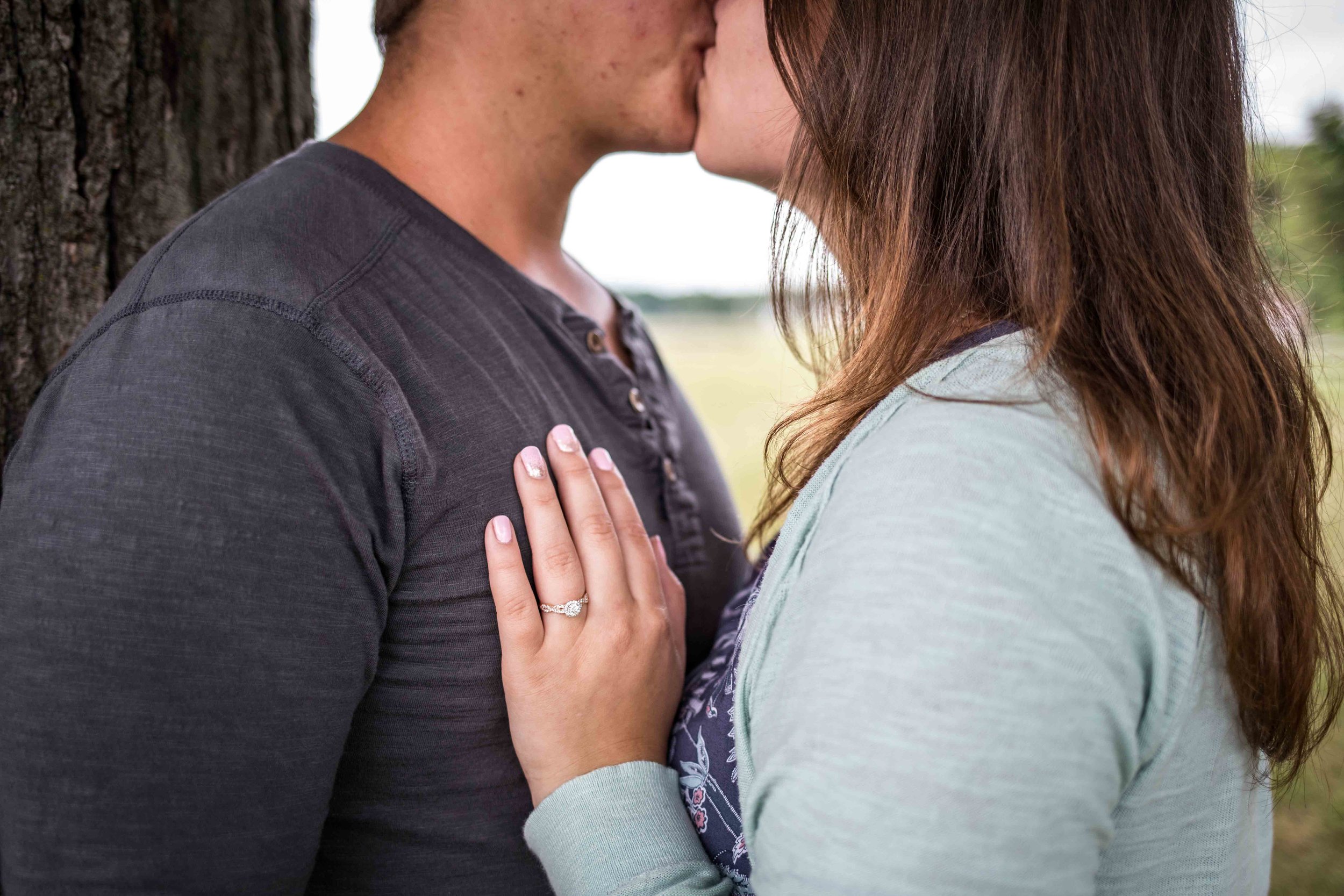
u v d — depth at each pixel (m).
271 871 0.68
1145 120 0.60
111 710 0.60
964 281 0.64
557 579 0.76
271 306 0.67
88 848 0.60
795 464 0.69
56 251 0.98
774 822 0.51
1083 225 0.60
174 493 0.61
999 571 0.48
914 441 0.53
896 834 0.46
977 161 0.63
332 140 0.91
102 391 0.64
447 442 0.75
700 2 0.91
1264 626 0.59
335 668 0.68
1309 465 0.69
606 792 0.73
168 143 1.07
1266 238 0.82
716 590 1.09
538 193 0.99
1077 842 0.48
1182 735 0.56
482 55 0.89
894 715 0.47
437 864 0.81
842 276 0.74
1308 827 2.44
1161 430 0.54
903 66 0.65
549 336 0.92
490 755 0.81
